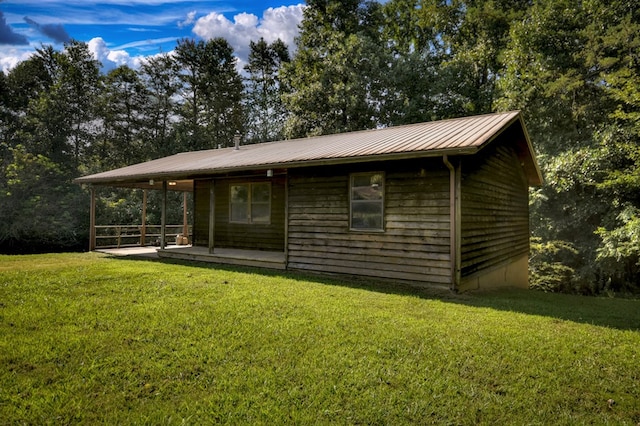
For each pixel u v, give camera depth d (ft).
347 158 23.29
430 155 20.57
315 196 28.09
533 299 23.29
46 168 67.41
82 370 10.80
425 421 8.64
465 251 23.22
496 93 57.41
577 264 45.50
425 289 22.58
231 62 107.65
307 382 10.28
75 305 17.33
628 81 33.53
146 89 96.07
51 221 63.93
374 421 8.59
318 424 8.45
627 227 33.09
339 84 68.85
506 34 60.13
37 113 84.02
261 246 37.63
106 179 39.11
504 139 30.32
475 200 24.99
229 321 15.19
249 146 46.70
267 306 17.53
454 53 73.97
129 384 10.09
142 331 13.97
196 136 94.38
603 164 37.58
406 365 11.39
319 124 71.77
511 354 12.32
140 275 25.27
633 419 8.85
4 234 60.75
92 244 42.83
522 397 9.70
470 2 69.10
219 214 40.73
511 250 32.81
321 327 14.64
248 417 8.66
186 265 31.42
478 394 9.79
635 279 43.11
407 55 71.10
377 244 25.11
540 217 47.44
